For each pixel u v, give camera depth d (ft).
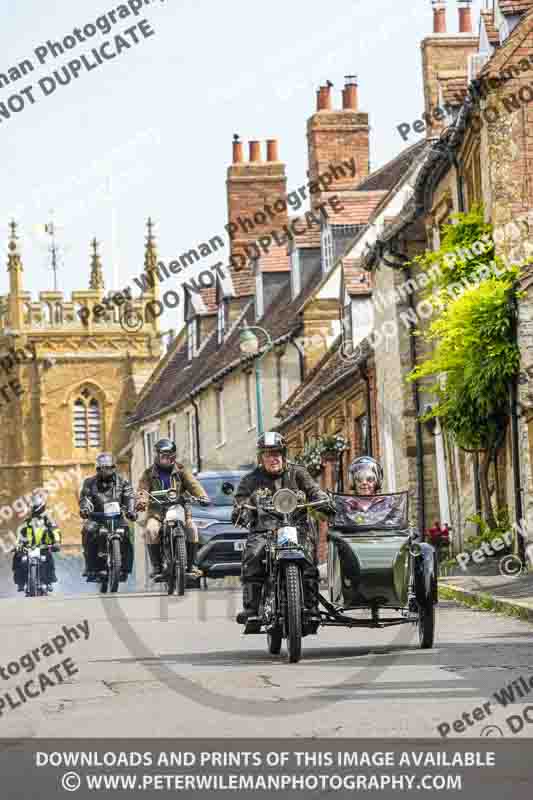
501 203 162.91
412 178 254.68
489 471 172.04
